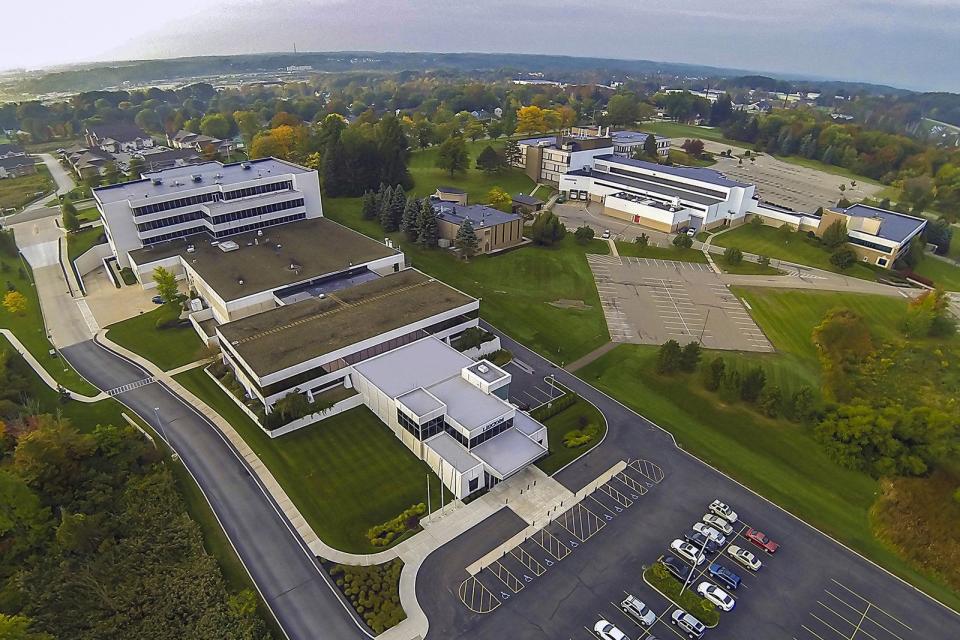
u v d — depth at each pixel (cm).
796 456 7500
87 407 8050
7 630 4519
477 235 13250
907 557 6141
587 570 5847
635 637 5216
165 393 8375
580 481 7006
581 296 11706
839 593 5725
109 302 10956
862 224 14012
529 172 19500
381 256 11681
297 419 7588
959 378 9275
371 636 5162
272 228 13050
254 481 6800
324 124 19400
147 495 6419
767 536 6331
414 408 7119
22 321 10331
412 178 18138
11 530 5825
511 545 6103
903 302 11981
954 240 16400
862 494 6956
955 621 5497
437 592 5572
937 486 6988
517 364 9325
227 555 5878
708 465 7331
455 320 9600
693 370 9194
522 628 5269
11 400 7969
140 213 11619
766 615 5488
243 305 9825
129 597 5341
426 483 6862
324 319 9094
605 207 16675
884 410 7631
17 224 15000
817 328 10156
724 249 14475
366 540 6097
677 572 5781
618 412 8256
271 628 5194
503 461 6812
